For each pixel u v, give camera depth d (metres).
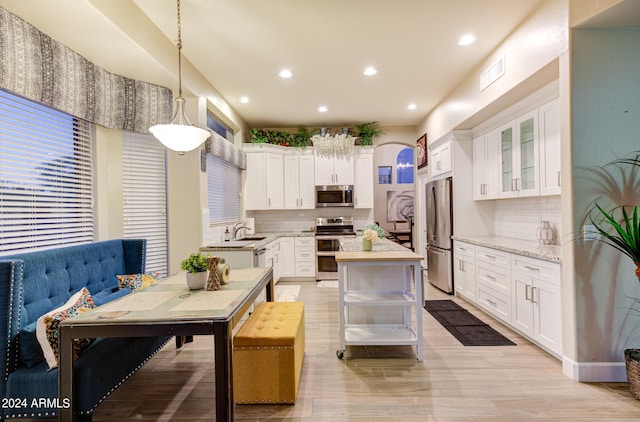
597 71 2.32
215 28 2.96
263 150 5.92
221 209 4.96
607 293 2.34
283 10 2.69
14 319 1.82
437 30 3.04
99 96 2.96
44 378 1.77
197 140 2.39
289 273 5.91
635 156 2.32
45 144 2.59
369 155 6.18
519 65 2.96
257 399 2.13
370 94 4.68
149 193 3.70
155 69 3.07
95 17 2.23
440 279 4.96
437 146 5.27
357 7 2.67
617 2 2.07
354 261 2.76
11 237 2.38
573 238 2.35
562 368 2.53
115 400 2.22
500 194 3.95
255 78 4.06
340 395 2.23
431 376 2.47
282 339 2.13
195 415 2.05
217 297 2.05
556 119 2.97
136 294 2.14
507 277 3.29
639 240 2.04
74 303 2.06
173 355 2.93
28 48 2.23
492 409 2.05
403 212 9.80
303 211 6.50
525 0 2.61
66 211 2.79
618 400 2.12
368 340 2.78
